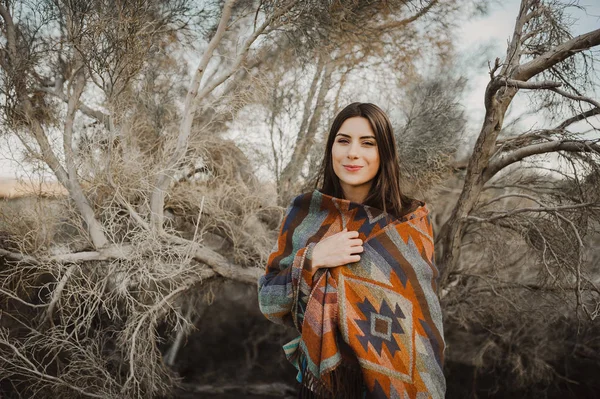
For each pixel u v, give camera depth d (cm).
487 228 437
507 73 341
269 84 431
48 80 421
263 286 160
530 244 412
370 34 443
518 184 432
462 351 566
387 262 146
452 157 475
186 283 407
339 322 143
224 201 438
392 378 136
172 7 429
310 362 144
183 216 450
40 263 360
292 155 482
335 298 146
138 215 374
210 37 466
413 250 150
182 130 387
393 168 157
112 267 367
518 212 388
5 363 379
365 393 146
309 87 486
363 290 144
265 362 607
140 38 365
